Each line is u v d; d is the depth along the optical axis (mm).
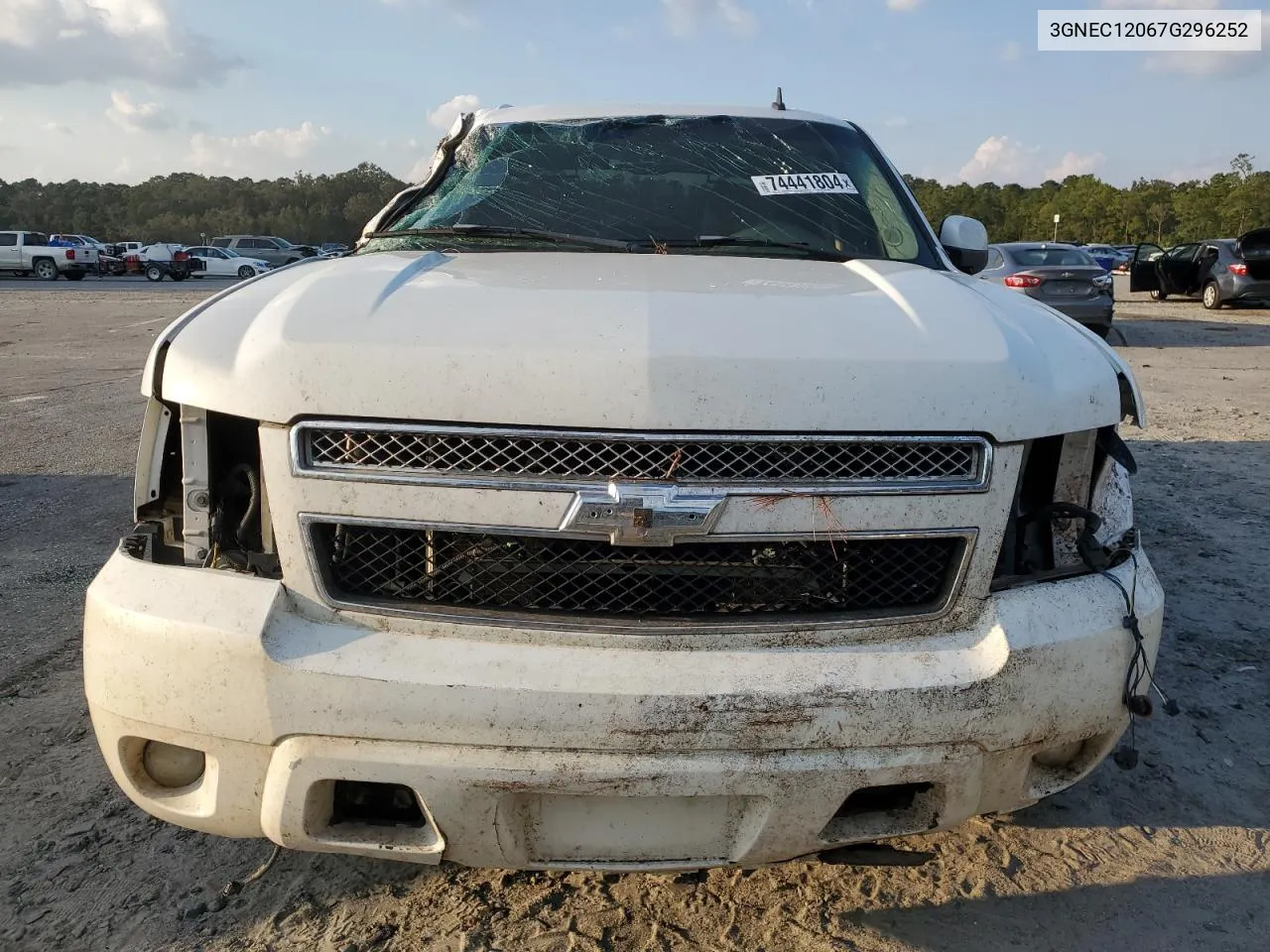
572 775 1745
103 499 5535
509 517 1778
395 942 2160
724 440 1762
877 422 1803
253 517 2002
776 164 3268
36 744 2922
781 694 1768
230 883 2336
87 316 18578
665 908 2277
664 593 1865
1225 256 20266
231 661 1788
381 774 1766
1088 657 1919
